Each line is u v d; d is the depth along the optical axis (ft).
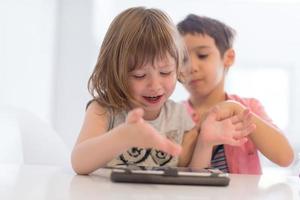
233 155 3.33
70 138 7.14
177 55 2.52
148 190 1.62
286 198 1.56
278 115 6.59
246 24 6.59
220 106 2.71
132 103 2.60
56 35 7.07
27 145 3.61
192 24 3.62
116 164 2.55
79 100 7.18
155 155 2.63
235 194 1.61
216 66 3.63
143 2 6.98
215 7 6.67
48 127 3.79
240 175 2.27
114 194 1.50
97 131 2.50
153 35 2.40
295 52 6.55
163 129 2.82
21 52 5.90
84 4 7.21
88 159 2.02
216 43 3.64
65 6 7.17
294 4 6.50
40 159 3.59
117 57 2.49
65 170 2.20
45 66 6.75
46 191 1.51
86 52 7.22
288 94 6.58
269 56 6.59
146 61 2.38
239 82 6.60
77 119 7.15
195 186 1.76
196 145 2.68
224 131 2.46
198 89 3.59
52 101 7.02
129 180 1.77
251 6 6.58
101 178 1.93
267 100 6.61
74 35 7.21
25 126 3.67
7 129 3.67
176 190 1.65
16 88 5.76
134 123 1.88
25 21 6.03
